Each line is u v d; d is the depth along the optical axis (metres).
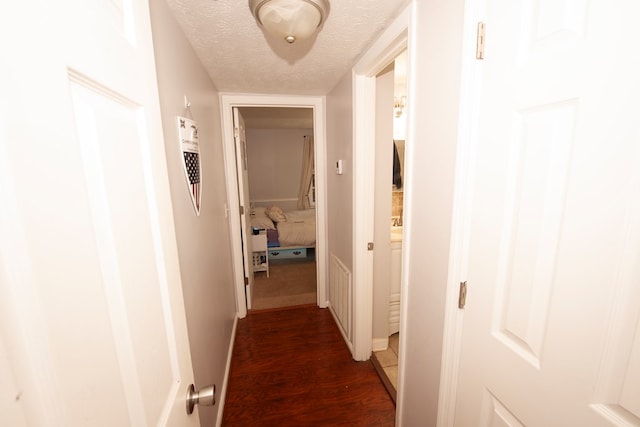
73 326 0.32
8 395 0.25
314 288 3.28
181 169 1.11
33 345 0.27
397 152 2.47
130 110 0.51
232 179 2.46
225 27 1.21
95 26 0.39
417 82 1.02
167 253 0.62
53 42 0.30
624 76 0.44
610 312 0.48
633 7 0.42
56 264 0.30
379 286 2.03
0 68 0.24
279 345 2.20
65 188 0.31
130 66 0.50
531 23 0.60
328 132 2.42
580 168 0.51
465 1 0.75
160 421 0.53
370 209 1.82
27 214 0.26
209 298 1.49
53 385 0.28
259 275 3.70
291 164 6.00
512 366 0.69
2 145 0.24
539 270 0.60
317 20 1.01
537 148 0.59
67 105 0.32
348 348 2.14
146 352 0.50
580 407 0.53
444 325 0.92
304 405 1.64
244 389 1.76
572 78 0.51
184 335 0.70
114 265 0.41
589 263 0.50
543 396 0.61
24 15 0.27
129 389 0.44
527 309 0.64
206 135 1.67
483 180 0.75
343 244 2.15
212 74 1.83
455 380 0.91
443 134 0.88
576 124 0.51
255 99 2.35
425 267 1.04
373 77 1.66
